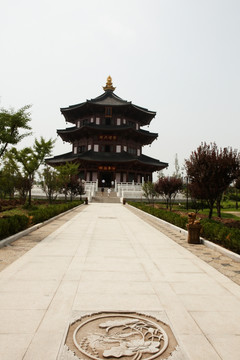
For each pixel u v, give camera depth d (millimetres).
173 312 5148
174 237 13891
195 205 34906
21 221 14492
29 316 4848
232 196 62031
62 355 3717
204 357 3766
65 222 19500
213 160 17953
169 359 3697
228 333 4426
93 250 10375
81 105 66375
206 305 5516
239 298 5934
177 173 84375
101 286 6469
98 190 61031
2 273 7320
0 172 24484
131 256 9555
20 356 3672
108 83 76062
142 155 75750
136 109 68625
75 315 4914
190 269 8086
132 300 5676
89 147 68000
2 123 17344
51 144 30484
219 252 10523
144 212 27422
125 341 4105
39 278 6961
